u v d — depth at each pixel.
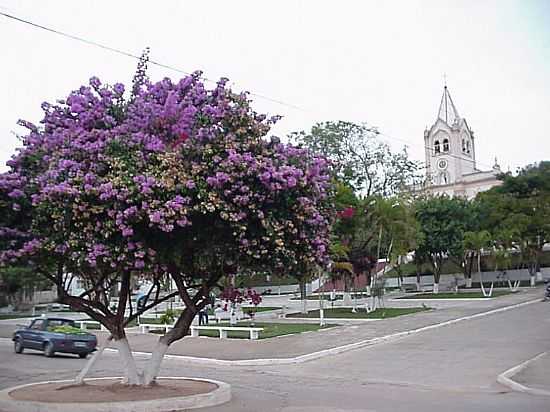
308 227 11.41
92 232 10.13
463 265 51.81
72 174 10.29
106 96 12.05
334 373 16.81
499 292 45.34
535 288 47.66
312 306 42.41
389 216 34.62
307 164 11.45
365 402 11.68
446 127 83.62
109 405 10.57
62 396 11.49
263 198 10.48
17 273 41.94
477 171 80.62
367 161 46.66
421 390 13.43
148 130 11.21
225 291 12.24
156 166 10.35
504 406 10.97
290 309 40.00
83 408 10.51
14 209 10.80
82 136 10.94
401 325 27.33
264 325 29.66
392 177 47.31
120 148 10.67
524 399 11.87
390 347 21.56
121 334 12.62
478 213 47.97
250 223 10.64
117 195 9.90
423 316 30.70
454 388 13.69
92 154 10.58
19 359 21.84
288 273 11.68
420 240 38.84
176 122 11.21
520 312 31.16
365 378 15.70
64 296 12.22
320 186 11.59
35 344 23.14
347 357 19.83
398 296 46.59
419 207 46.53
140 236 10.37
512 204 49.34
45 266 11.91
